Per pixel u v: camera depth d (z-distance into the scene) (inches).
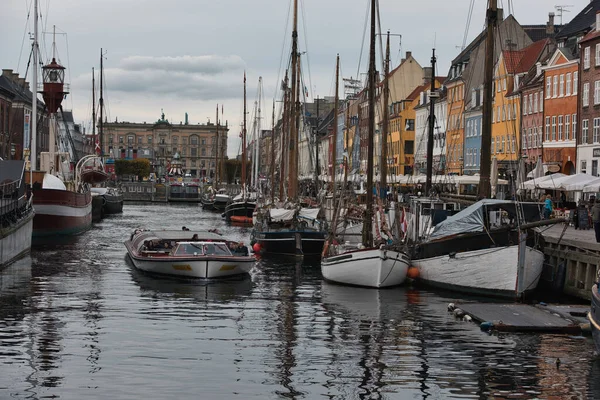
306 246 2161.7
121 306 1337.4
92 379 882.1
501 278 1406.3
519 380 894.4
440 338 1097.4
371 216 1653.5
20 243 2021.4
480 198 1590.8
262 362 967.6
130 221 4001.0
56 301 1374.3
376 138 3897.6
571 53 3095.5
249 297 1450.5
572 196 2711.6
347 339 1095.6
